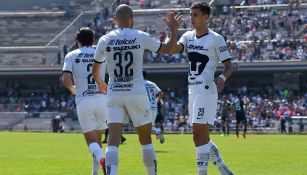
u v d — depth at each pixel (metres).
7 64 152.62
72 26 156.25
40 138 86.69
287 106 127.56
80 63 31.38
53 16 165.88
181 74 142.75
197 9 28.70
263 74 139.12
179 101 137.25
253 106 128.50
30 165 42.03
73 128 129.38
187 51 29.19
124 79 25.39
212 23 150.88
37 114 133.88
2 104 139.25
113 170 24.70
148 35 25.55
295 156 49.00
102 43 25.73
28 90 149.62
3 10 173.62
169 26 25.80
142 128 25.61
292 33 144.88
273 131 119.38
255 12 151.88
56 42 155.25
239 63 134.62
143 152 25.69
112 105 25.56
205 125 28.39
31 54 153.62
